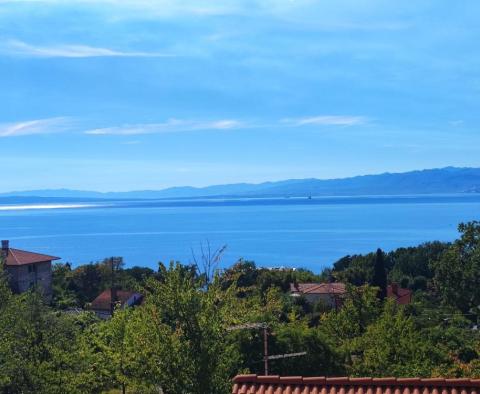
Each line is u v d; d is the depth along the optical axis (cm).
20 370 2477
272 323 3281
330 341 3406
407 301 8800
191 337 2048
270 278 9669
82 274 9856
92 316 4884
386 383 1255
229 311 2305
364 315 4041
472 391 1222
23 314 2933
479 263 5788
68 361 2678
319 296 8912
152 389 2444
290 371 3183
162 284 2123
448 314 6191
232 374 2347
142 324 2305
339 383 1268
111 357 2722
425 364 2938
